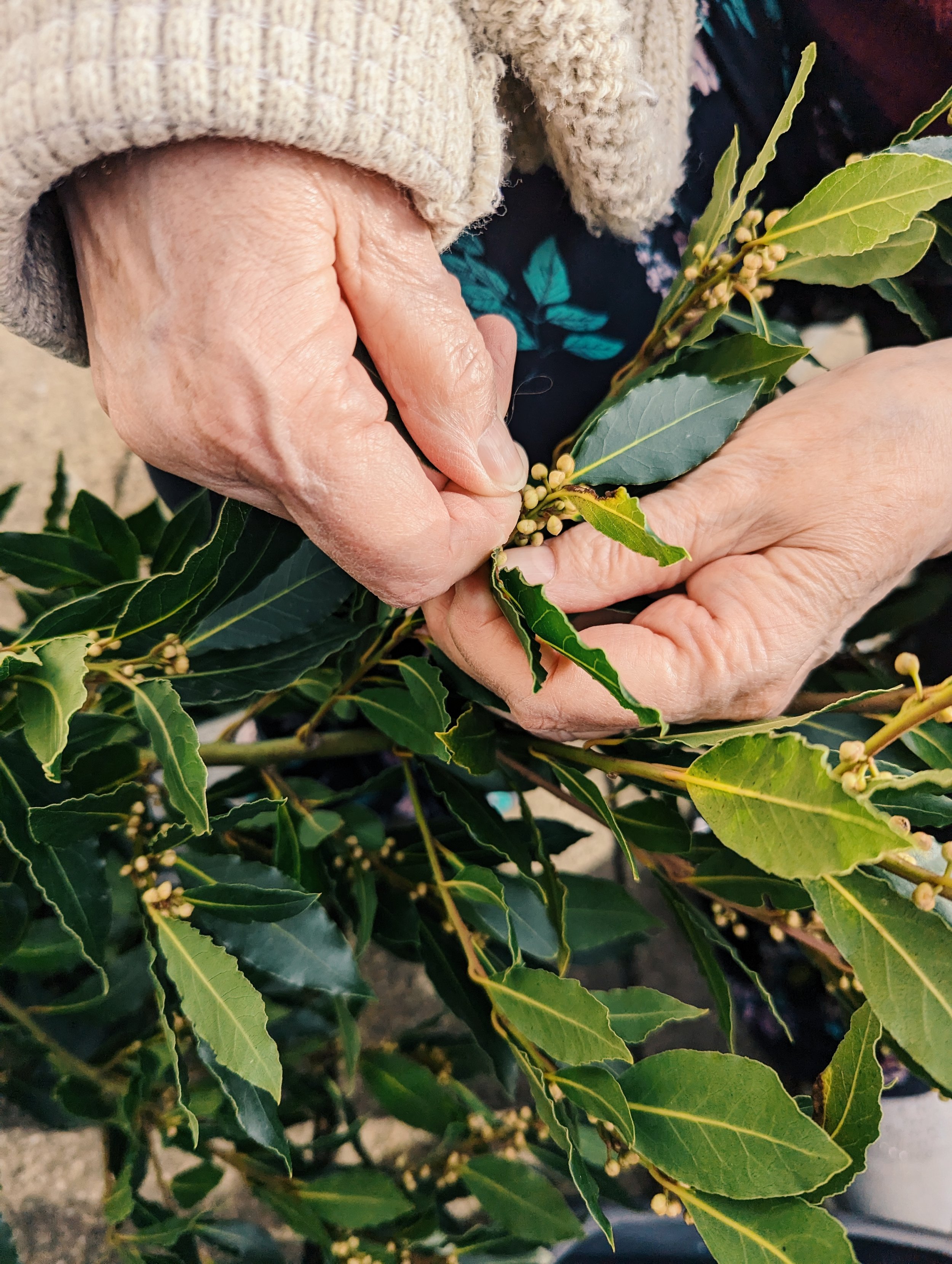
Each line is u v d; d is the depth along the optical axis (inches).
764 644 11.4
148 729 11.0
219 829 12.3
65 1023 16.5
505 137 12.5
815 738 12.2
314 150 9.3
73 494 25.2
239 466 10.6
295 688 15.7
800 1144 9.6
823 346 19.0
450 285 10.7
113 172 9.8
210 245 9.7
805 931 14.3
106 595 11.4
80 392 25.6
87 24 8.4
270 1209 19.5
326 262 9.9
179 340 10.1
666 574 12.0
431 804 22.8
